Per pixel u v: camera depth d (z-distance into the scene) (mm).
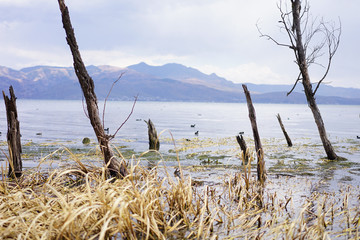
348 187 7672
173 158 13734
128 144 20516
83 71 7945
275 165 11766
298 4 12664
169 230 4395
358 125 48031
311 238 3939
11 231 3812
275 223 4973
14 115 8320
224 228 4766
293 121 61969
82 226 4129
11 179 7656
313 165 11766
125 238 4172
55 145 18984
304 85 13414
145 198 4715
